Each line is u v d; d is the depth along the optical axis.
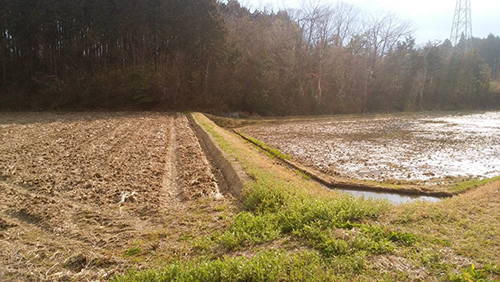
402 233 5.59
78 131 19.38
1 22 31.05
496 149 18.73
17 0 31.14
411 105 58.16
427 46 62.16
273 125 33.19
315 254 4.93
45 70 33.19
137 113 32.41
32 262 5.27
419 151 17.94
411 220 6.33
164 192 9.34
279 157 15.87
